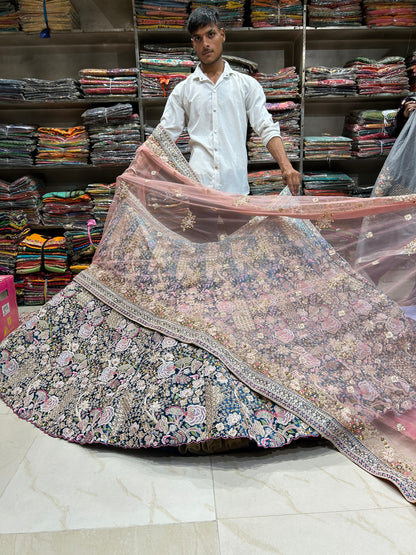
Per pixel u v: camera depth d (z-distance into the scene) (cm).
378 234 182
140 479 145
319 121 393
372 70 347
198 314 180
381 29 341
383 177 256
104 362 181
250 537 121
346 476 144
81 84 338
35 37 343
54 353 191
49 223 357
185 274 193
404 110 262
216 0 330
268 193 359
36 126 355
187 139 350
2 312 253
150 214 203
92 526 126
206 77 222
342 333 175
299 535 122
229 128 227
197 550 117
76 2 360
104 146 345
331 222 185
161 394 157
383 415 158
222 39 218
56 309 202
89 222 343
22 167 349
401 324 175
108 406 164
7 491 140
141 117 346
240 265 191
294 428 153
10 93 335
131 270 199
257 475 146
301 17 337
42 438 167
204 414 150
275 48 374
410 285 180
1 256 340
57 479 145
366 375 167
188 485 142
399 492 137
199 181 208
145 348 177
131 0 360
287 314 179
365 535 121
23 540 122
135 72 338
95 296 200
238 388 158
